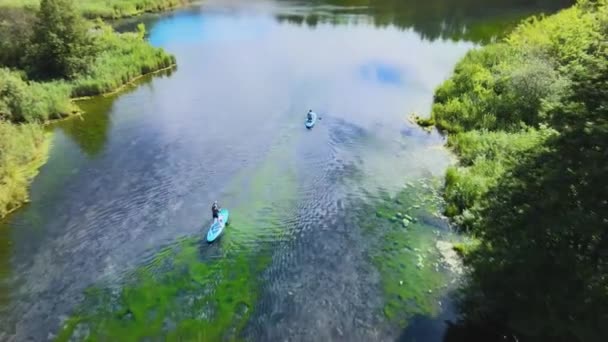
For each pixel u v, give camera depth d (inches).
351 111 1583.4
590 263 571.2
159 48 2134.6
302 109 1609.3
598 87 593.9
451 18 2696.9
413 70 1934.1
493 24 2518.5
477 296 772.6
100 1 3038.9
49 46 1801.2
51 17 1786.4
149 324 792.3
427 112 1558.8
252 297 840.3
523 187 684.7
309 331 768.3
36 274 911.0
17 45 1829.5
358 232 1005.8
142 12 3080.7
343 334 761.0
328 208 1086.4
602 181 556.4
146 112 1651.1
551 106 680.4
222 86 1857.8
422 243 966.4
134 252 959.0
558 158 625.3
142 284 877.8
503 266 682.2
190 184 1189.7
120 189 1177.4
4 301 847.7
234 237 990.4
